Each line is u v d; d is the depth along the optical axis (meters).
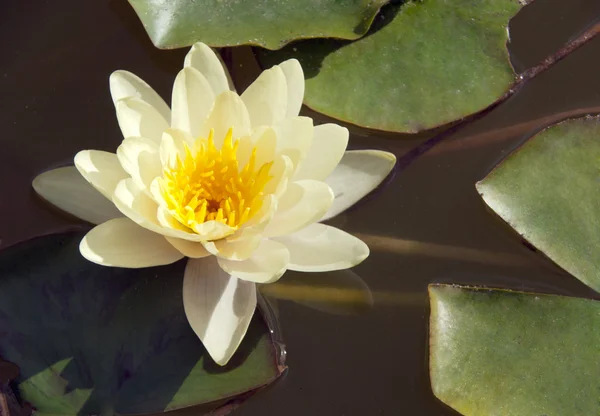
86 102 1.09
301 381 1.05
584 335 1.04
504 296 1.05
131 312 1.04
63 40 1.10
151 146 1.03
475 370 1.04
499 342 1.04
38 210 1.06
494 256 1.07
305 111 1.10
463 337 1.04
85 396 1.03
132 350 1.04
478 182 1.07
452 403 1.04
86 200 1.05
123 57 1.10
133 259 1.03
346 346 1.05
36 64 1.10
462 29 1.10
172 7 1.08
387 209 1.08
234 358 1.04
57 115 1.09
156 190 1.03
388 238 1.08
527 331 1.04
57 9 1.11
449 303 1.05
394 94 1.09
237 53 1.10
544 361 1.04
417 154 1.09
